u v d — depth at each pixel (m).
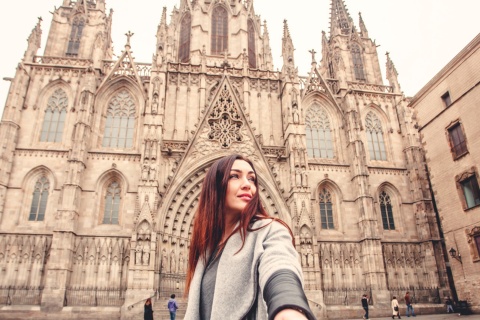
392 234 50.66
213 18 66.62
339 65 59.34
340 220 49.72
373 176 53.50
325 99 57.22
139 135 49.75
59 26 57.34
